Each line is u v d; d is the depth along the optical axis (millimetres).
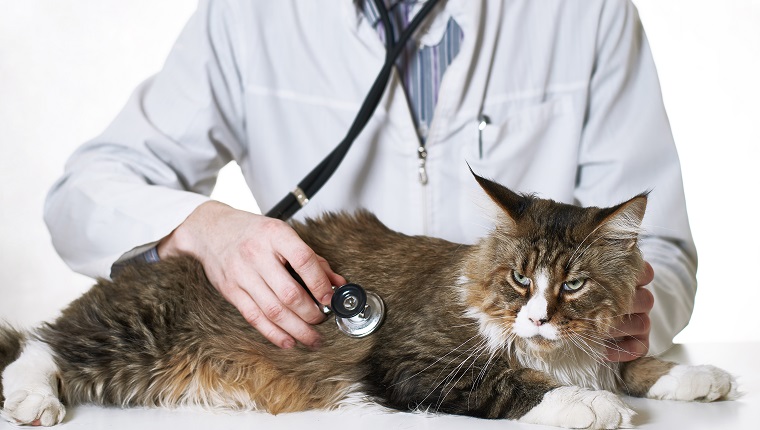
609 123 3387
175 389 2645
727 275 5609
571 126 3340
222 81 3414
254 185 3430
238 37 3398
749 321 5582
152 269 2818
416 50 3293
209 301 2748
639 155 3326
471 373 2422
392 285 2682
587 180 3420
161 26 5180
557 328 2371
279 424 2320
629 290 2463
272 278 2537
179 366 2650
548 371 2506
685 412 2383
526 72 3350
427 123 3307
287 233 2557
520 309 2412
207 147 3355
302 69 3354
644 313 2574
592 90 3408
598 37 3385
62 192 3158
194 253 2834
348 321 2549
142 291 2730
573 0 3381
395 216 3271
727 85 5484
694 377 2539
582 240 2414
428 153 3246
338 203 3262
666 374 2580
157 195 2959
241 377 2629
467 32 3225
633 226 2451
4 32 5051
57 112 5145
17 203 5148
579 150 3402
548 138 3350
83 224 2996
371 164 3285
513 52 3342
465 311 2504
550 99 3365
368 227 2986
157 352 2648
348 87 3309
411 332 2525
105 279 2863
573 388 2332
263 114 3359
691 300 3150
